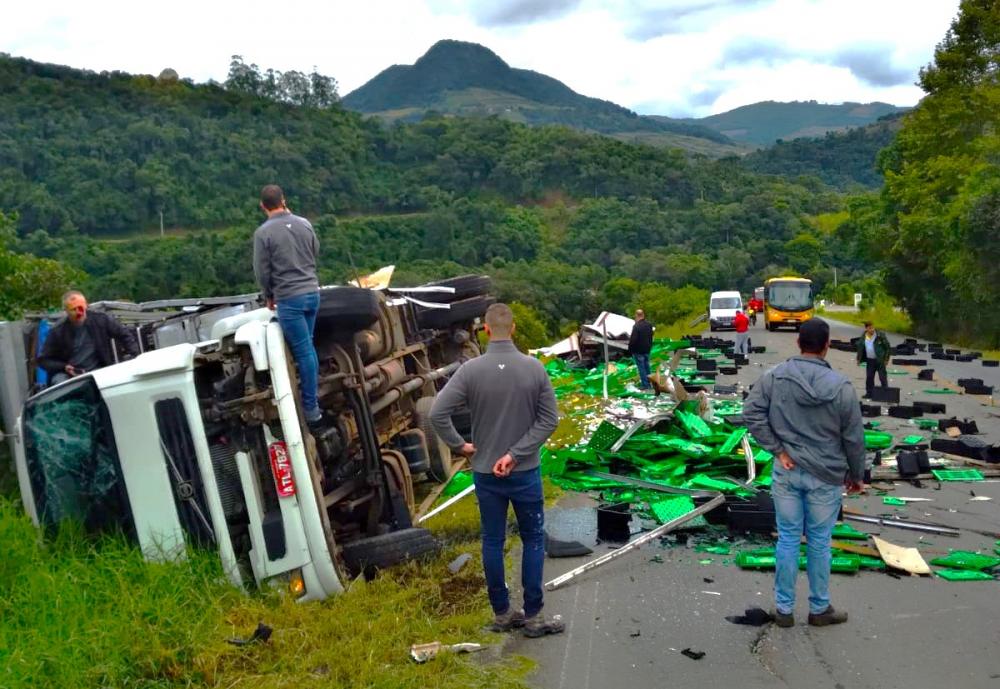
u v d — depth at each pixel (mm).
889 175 50000
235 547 6371
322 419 7469
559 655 5367
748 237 120375
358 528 7570
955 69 47938
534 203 139000
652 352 25656
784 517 5703
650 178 140000
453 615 6020
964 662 5164
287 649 5461
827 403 5547
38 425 6512
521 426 5551
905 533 7805
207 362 6641
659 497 8820
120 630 5418
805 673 5066
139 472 6367
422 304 11227
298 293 6617
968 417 14422
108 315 8336
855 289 91250
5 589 6098
